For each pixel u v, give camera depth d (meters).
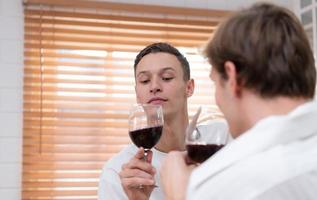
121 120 2.59
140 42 2.63
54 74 2.52
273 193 0.68
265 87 0.76
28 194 2.44
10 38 2.48
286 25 0.77
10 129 2.45
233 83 0.78
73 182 2.50
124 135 2.58
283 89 0.76
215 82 0.83
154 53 1.54
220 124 1.03
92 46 2.58
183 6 2.70
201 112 1.10
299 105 0.76
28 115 2.46
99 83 2.56
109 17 2.57
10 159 2.44
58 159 2.49
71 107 2.52
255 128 0.73
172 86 1.52
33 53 2.49
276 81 0.75
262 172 0.69
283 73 0.75
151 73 1.52
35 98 2.48
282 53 0.75
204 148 0.96
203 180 0.74
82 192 2.50
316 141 0.72
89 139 2.54
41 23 2.50
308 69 0.78
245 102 0.79
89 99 2.55
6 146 2.44
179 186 0.86
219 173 0.73
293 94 0.76
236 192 0.70
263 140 0.71
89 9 2.58
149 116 1.31
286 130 0.71
